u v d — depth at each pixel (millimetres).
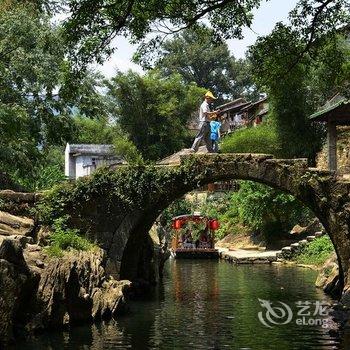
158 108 55312
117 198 19906
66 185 19984
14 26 25844
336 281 21328
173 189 19891
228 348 13203
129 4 14758
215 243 42906
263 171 19656
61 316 15203
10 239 13586
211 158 19812
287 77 17453
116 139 53812
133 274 22219
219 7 15250
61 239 17703
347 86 18297
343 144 35312
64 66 16109
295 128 39219
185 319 16594
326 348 13102
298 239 37094
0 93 26375
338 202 19344
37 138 28391
